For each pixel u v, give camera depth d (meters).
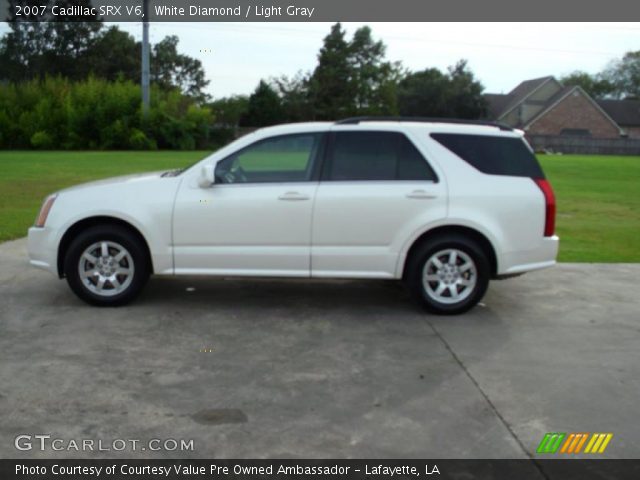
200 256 5.91
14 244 8.98
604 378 4.58
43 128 44.12
